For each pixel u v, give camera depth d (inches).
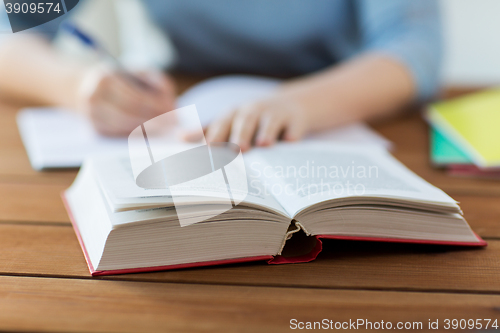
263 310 31.2
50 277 32.4
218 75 71.1
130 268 32.7
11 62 55.1
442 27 58.4
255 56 72.4
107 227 32.6
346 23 68.9
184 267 33.0
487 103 49.1
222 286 32.2
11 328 30.3
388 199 33.5
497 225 35.7
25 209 36.6
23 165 40.9
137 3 76.6
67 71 51.4
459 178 39.8
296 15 67.4
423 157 42.1
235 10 68.3
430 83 52.0
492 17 105.4
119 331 30.3
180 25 70.7
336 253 34.0
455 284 32.4
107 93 44.5
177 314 31.0
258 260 33.6
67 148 42.3
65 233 34.9
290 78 71.0
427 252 34.1
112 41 101.4
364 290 32.1
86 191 36.1
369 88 46.5
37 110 51.7
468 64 111.0
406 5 56.1
